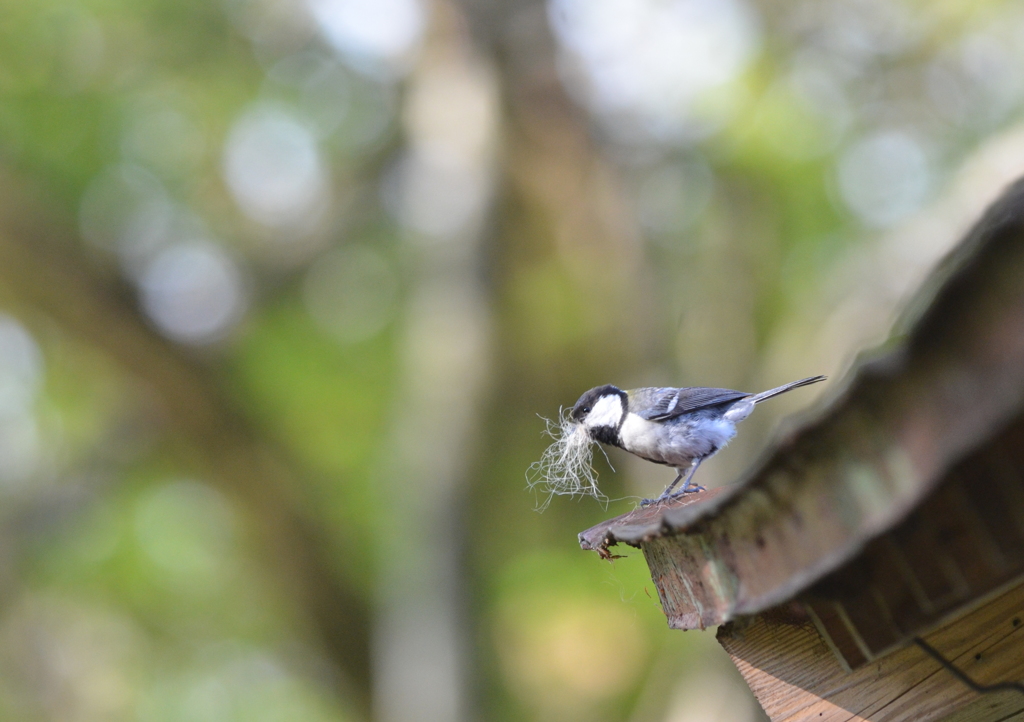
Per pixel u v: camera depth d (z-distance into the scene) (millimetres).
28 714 22422
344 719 23656
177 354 18516
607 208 16438
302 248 21203
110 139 18312
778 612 3408
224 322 20672
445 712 14336
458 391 15117
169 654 22000
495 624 15375
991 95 16531
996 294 1631
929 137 17094
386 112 20375
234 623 22531
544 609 16641
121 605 20844
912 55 16438
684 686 13727
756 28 16438
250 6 19078
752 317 16297
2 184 16906
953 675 3207
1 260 17219
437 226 15625
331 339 21641
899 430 1877
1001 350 1631
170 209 19453
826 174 16828
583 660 16406
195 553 20938
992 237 1582
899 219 16203
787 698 3439
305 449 21109
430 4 15992
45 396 20594
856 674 3350
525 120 15750
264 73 19906
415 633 14820
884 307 12641
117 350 18188
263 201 20953
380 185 21250
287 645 23109
